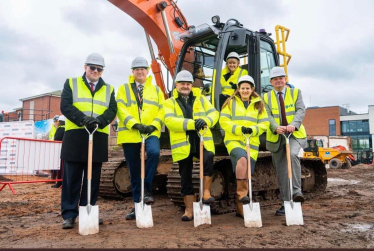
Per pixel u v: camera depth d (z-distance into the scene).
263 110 4.65
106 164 7.00
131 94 4.63
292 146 4.85
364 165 23.62
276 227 4.11
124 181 6.92
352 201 6.69
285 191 4.97
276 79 5.01
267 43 6.65
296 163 4.74
